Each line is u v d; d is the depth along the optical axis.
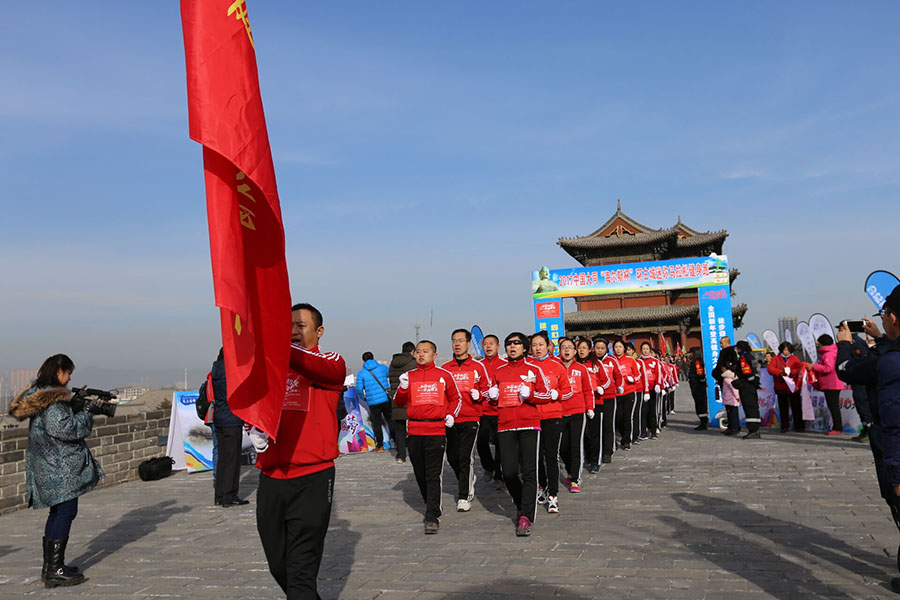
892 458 4.30
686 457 11.63
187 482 11.30
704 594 4.66
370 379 14.21
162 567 6.05
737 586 4.80
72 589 5.50
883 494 5.04
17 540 7.47
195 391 13.21
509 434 6.95
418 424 7.15
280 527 3.91
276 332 3.08
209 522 7.99
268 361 3.09
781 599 4.51
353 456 13.98
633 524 6.83
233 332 2.99
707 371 18.45
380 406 14.20
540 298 19.50
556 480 7.63
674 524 6.75
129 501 9.61
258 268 3.05
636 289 18.97
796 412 15.44
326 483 3.92
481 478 10.77
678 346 54.00
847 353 11.41
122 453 11.44
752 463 10.57
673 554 5.68
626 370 13.27
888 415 4.32
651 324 52.19
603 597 4.68
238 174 2.95
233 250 2.92
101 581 5.70
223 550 6.59
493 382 9.61
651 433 15.18
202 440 12.90
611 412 11.50
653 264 18.91
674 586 4.86
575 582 5.04
